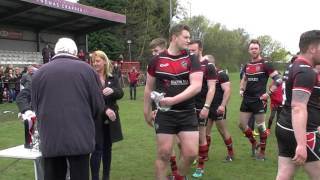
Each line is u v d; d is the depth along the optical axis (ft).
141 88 103.24
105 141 20.21
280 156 14.10
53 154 14.03
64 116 14.01
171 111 16.48
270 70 25.17
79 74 14.35
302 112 12.75
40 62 91.35
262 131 26.05
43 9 78.02
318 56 13.12
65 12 83.71
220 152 28.66
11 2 69.87
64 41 14.84
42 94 14.23
